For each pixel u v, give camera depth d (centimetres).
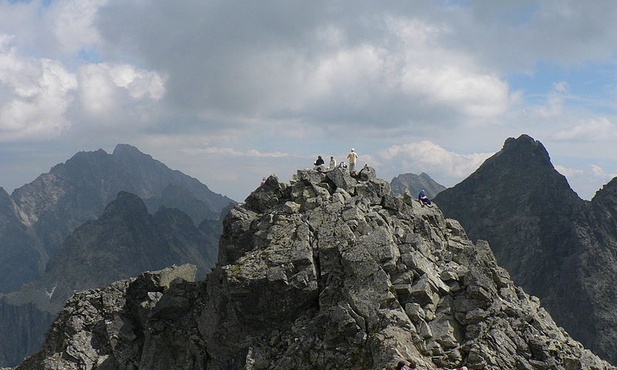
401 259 4041
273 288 4031
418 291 3869
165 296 5125
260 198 5125
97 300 6581
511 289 4550
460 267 4384
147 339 5122
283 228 4522
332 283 4016
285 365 3769
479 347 3712
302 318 4025
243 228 4831
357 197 4759
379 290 3816
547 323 4288
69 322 6369
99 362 5875
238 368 4216
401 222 4712
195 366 4578
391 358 3353
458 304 3975
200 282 5162
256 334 4191
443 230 5006
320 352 3731
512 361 3716
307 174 5103
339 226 4341
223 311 4519
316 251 4219
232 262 4781
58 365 5928
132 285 5819
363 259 3966
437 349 3681
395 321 3659
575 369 3788
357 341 3641
